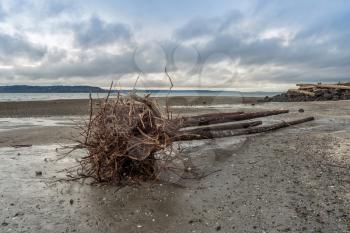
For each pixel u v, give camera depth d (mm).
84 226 2826
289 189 3592
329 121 9742
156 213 3070
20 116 12992
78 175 4137
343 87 23562
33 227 2811
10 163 4984
